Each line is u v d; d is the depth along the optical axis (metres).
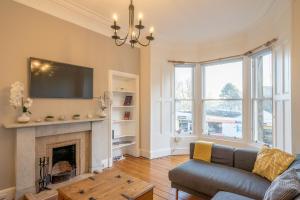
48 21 2.93
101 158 3.68
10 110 2.52
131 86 4.70
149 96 4.51
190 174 2.40
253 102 4.02
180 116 4.99
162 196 2.70
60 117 3.03
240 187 2.04
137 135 4.60
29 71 2.70
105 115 3.70
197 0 2.92
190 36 4.48
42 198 2.49
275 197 1.46
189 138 4.91
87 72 3.47
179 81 4.98
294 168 1.81
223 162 2.73
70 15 3.21
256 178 2.24
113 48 4.04
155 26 3.89
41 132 2.78
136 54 4.60
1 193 2.44
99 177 2.23
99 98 3.72
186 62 4.87
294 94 2.50
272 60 3.22
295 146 2.49
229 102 4.52
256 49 3.70
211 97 4.80
